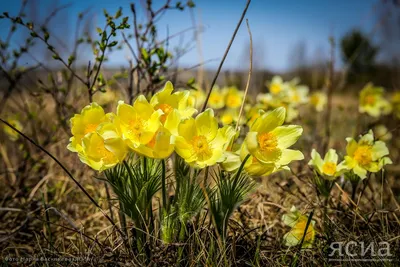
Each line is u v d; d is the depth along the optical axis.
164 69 0.58
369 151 0.46
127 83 0.61
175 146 0.32
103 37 0.46
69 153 0.70
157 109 0.36
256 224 0.52
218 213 0.36
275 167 0.34
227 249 0.40
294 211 0.46
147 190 0.37
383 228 0.45
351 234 0.44
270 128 0.35
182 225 0.37
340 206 0.52
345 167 0.46
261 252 0.42
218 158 0.32
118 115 0.33
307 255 0.43
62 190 0.61
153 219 0.40
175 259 0.38
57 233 0.53
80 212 0.58
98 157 0.34
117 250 0.41
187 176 0.36
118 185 0.36
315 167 0.46
